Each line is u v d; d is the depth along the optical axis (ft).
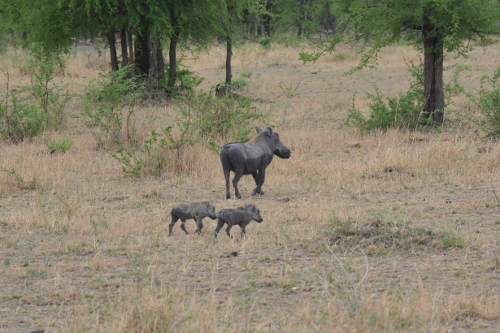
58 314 67.36
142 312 61.36
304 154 166.20
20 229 102.58
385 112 198.59
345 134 193.06
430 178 136.77
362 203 119.55
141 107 232.12
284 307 68.90
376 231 95.30
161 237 97.60
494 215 108.37
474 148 156.04
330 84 305.94
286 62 377.50
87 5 228.02
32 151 167.02
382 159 147.84
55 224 104.47
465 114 205.67
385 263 84.38
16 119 187.32
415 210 112.68
